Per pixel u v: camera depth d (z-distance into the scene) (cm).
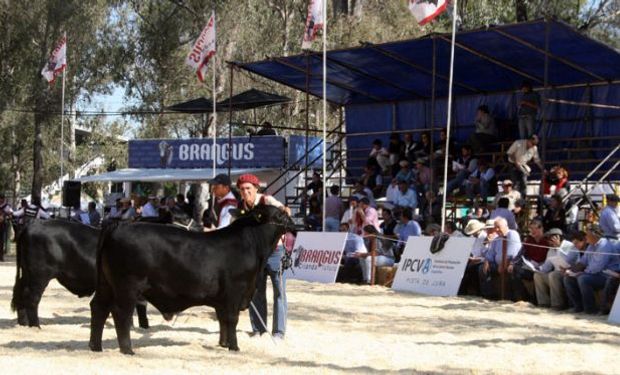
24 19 4238
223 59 4341
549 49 2305
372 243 2009
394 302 1683
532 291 1686
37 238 1227
